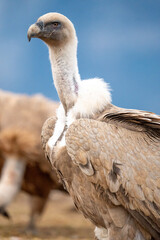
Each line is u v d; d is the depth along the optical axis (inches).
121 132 375.2
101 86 405.7
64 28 410.3
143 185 358.3
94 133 367.9
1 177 781.3
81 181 380.5
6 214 748.6
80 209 403.2
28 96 813.2
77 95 410.0
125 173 358.3
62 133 403.5
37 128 756.0
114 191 359.9
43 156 735.7
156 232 369.7
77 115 396.2
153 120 383.6
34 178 753.6
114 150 362.9
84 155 365.1
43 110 773.3
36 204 766.5
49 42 415.5
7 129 751.7
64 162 387.5
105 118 386.9
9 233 721.0
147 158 367.6
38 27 408.8
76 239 695.7
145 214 361.4
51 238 703.1
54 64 418.6
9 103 797.9
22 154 736.3
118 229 373.1
